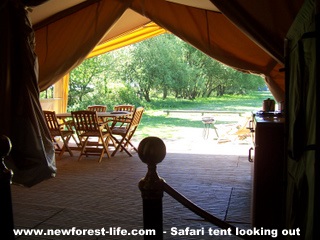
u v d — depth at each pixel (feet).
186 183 13.67
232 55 15.62
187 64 44.78
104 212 10.57
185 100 46.16
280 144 8.21
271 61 15.01
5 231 4.66
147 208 3.85
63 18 16.84
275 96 15.24
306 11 4.72
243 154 19.47
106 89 41.96
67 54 17.03
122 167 16.65
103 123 18.44
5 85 11.83
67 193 12.53
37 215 10.34
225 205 11.14
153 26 21.48
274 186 8.29
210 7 14.93
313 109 4.49
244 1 11.09
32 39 12.43
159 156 3.76
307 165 4.83
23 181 11.91
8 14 11.91
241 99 46.37
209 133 28.81
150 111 43.39
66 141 19.83
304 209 5.05
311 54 4.50
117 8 16.51
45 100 24.07
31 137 12.04
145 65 43.60
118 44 22.36
